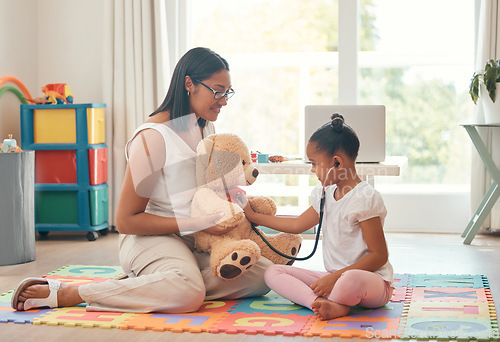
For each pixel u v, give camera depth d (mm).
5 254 2793
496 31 3518
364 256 1923
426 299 2088
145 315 1920
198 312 1951
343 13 3746
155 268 1992
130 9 3764
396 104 3855
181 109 2012
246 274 2086
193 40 3953
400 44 3824
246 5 3910
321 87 3887
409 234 3695
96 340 1707
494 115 3371
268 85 3928
